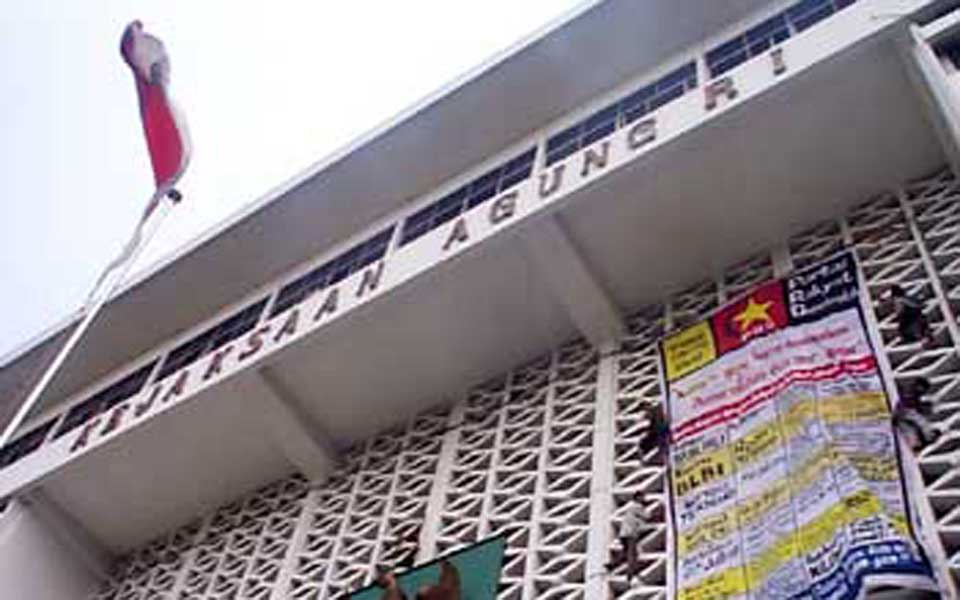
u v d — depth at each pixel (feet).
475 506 33.65
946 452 24.52
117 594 42.96
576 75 41.42
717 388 30.50
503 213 36.81
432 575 30.66
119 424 42.42
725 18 39.83
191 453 41.88
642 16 40.22
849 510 23.30
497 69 41.93
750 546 24.85
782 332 30.58
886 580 21.01
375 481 38.63
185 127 40.50
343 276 43.27
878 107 33.04
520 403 37.17
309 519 38.99
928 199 32.89
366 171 44.11
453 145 43.16
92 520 44.24
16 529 42.55
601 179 34.76
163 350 48.32
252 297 46.83
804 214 35.14
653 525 27.96
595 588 27.27
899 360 27.71
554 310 37.65
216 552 41.29
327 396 40.34
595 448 32.22
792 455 26.22
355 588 33.78
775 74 33.22
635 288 36.88
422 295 37.42
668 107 35.63
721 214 35.42
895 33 31.73
